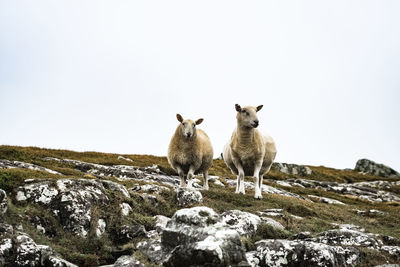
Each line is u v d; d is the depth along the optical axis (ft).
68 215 30.32
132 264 24.93
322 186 120.78
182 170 53.21
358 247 31.91
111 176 63.77
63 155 99.35
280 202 52.13
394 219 57.67
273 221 38.99
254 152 54.44
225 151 64.49
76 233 29.55
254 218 35.42
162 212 38.88
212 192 50.57
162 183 63.46
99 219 31.14
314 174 167.02
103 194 33.81
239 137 54.08
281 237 34.91
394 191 143.84
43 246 24.77
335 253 28.04
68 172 60.03
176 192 43.27
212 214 26.07
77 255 26.53
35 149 100.78
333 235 34.60
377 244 33.81
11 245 24.04
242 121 52.90
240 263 22.47
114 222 31.58
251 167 56.29
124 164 94.32
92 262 26.45
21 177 36.96
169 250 25.71
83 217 30.42
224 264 21.61
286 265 27.27
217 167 122.11
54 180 33.55
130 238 30.45
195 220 25.45
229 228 24.48
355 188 122.42
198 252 21.79
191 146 50.83
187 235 24.68
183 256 22.52
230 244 22.88
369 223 53.42
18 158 73.36
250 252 28.76
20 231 27.02
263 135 60.75
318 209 56.03
